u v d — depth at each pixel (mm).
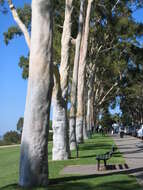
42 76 10750
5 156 29391
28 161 10531
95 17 39531
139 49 44656
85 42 30531
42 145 10672
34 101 10680
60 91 18156
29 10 32562
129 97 75312
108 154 15734
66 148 19062
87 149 26203
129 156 20375
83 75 31469
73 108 25375
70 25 19766
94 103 60031
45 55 10812
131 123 111875
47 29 10867
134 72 51500
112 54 45031
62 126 18984
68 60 19344
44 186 10531
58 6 32469
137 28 40000
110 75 54625
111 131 86250
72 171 14398
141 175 12672
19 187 10406
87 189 9984
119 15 39375
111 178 11805
